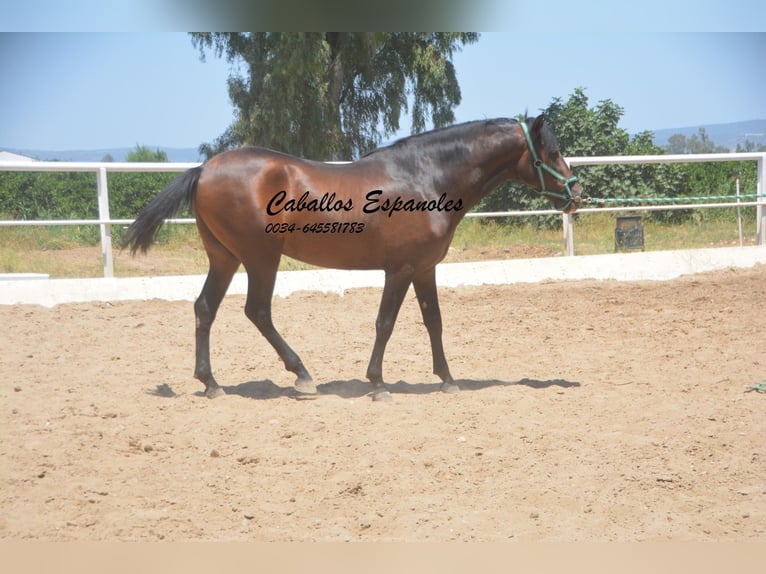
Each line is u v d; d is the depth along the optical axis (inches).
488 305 427.5
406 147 264.1
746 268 502.6
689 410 250.5
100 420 235.8
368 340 356.5
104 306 398.3
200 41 1162.6
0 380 277.0
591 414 248.2
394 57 1225.4
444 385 275.3
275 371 305.9
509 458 209.9
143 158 1258.0
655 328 376.5
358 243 258.4
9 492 181.8
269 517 174.7
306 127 1135.0
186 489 188.5
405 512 177.8
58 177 888.9
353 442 220.4
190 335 354.9
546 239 769.6
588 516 177.0
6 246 758.5
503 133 267.0
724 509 179.9
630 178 889.5
